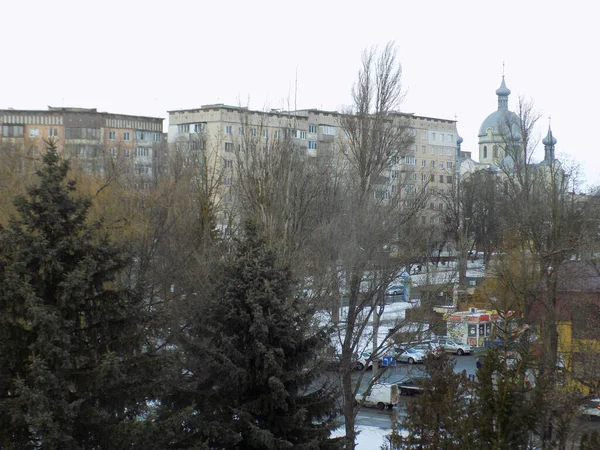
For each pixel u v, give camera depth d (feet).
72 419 50.03
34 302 48.91
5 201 81.05
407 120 167.02
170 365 56.49
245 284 64.44
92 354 53.83
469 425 51.98
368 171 109.81
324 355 81.92
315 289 94.73
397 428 82.69
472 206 279.49
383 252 100.22
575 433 65.72
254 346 62.95
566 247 116.26
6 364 51.19
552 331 107.34
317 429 65.05
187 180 110.11
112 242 57.57
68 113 319.27
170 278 94.02
